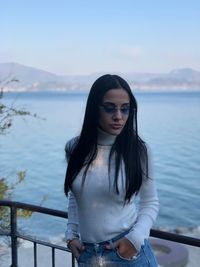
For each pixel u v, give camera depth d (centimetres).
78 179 239
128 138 236
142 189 239
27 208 355
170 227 1712
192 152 3512
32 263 840
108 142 239
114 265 233
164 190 2284
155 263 242
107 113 234
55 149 3816
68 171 245
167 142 4128
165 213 1891
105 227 234
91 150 238
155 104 13762
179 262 859
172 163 3048
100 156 238
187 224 1741
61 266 830
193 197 2125
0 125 607
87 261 241
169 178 2566
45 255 891
